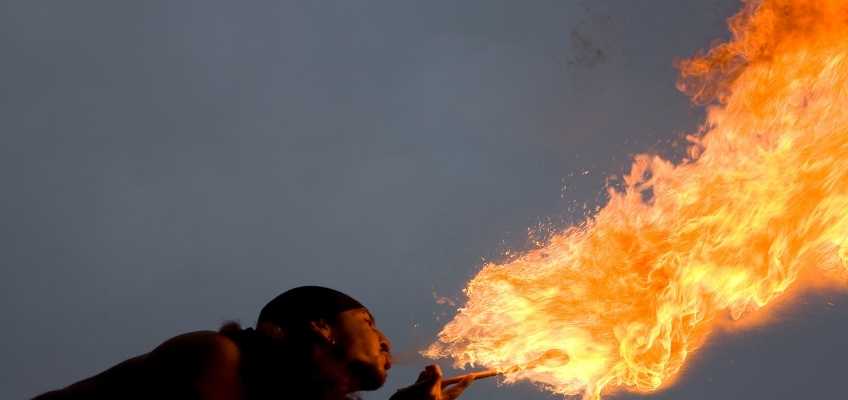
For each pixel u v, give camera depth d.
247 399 2.60
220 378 2.55
